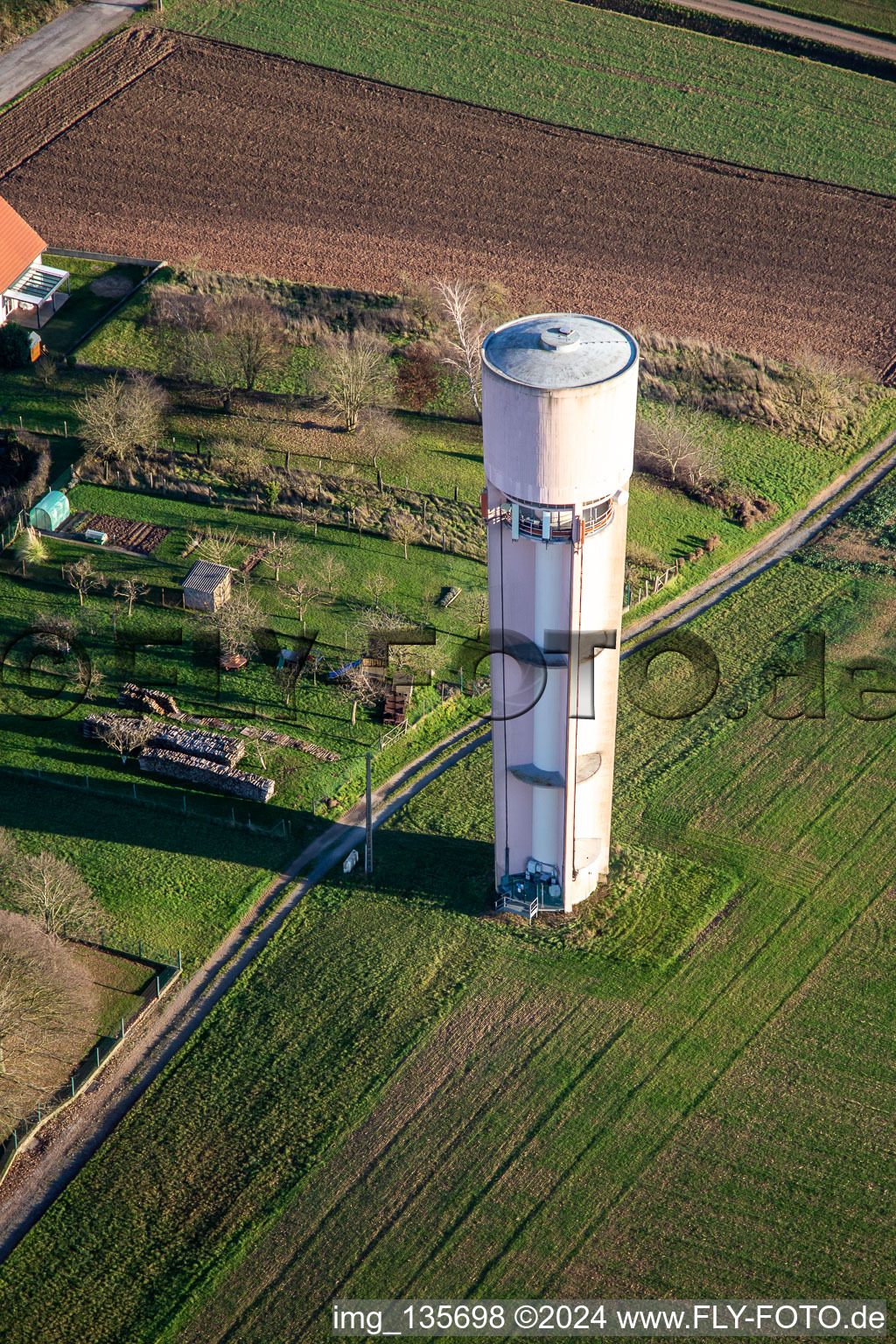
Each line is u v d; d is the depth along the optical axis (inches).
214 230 5398.6
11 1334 2340.1
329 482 4153.5
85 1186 2541.8
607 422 2397.9
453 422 4456.2
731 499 4244.6
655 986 2881.4
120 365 4621.1
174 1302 2369.6
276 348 4633.4
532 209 5565.9
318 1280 2404.0
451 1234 2469.2
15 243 4788.4
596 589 2623.0
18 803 3253.0
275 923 3016.7
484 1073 2719.0
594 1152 2591.0
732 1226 2481.5
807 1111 2657.5
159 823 3218.5
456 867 3127.5
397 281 5142.7
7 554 3865.7
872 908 3043.8
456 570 3905.0
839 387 4714.6
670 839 3198.8
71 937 2967.5
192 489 4099.4
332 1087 2694.4
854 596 3922.2
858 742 3454.7
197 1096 2684.5
